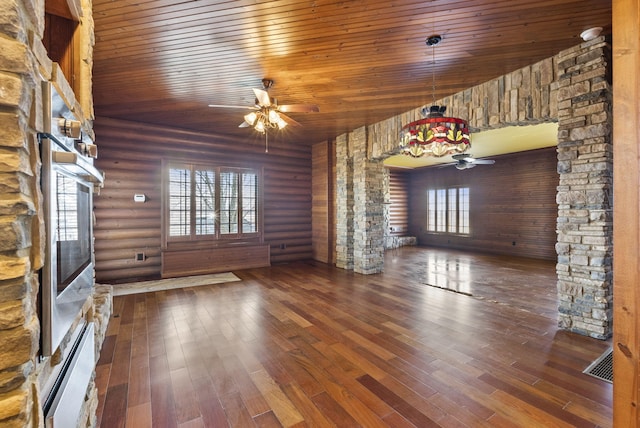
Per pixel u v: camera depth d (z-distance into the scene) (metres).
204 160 5.90
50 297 0.95
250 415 1.88
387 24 2.63
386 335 3.01
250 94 4.20
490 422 1.80
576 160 2.97
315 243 7.23
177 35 2.77
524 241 7.95
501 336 2.96
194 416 1.87
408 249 9.46
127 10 2.40
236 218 6.21
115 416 1.86
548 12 2.48
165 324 3.30
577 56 2.95
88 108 1.73
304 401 2.01
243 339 2.93
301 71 3.51
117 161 5.19
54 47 1.62
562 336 2.94
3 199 0.78
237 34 2.76
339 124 5.63
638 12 1.05
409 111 4.85
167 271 5.48
